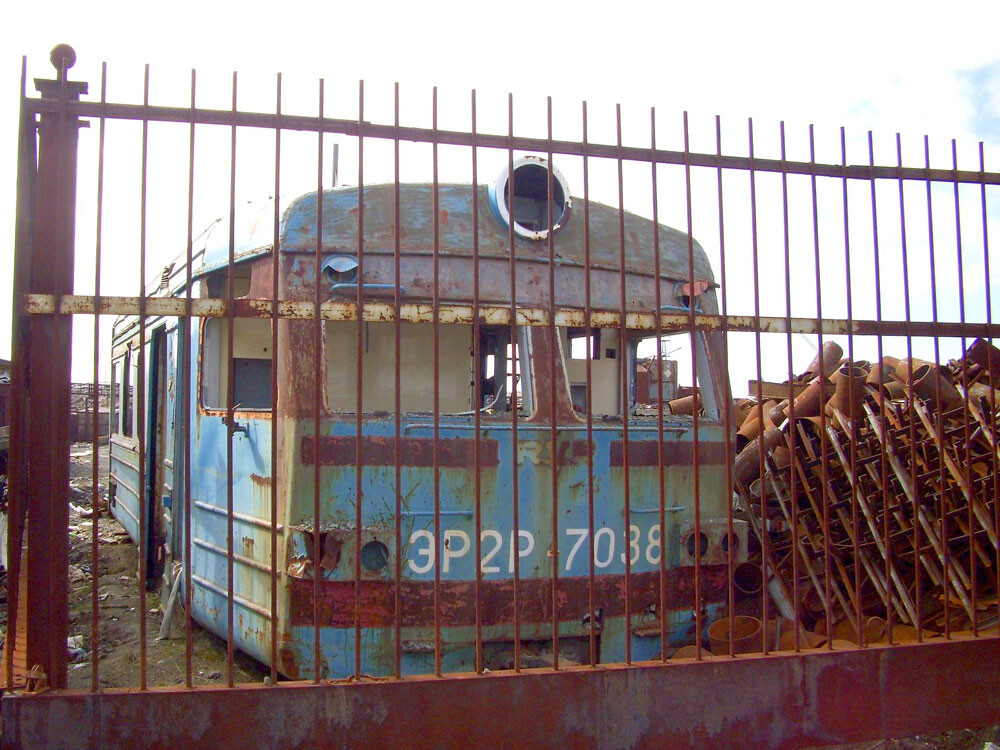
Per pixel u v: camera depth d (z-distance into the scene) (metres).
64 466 2.93
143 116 2.95
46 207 2.94
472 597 4.12
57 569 2.91
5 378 14.96
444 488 4.11
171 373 6.24
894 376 6.14
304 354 4.10
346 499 4.02
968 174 3.74
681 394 7.11
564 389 4.48
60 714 2.82
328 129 3.05
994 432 3.87
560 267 4.66
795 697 3.40
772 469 5.49
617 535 4.39
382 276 4.38
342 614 3.99
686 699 3.27
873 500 5.10
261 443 4.37
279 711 2.94
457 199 4.57
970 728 3.62
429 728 3.03
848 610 4.89
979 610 4.76
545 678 3.13
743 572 5.07
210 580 5.02
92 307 2.91
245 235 4.80
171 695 2.88
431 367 5.39
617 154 3.31
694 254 5.25
